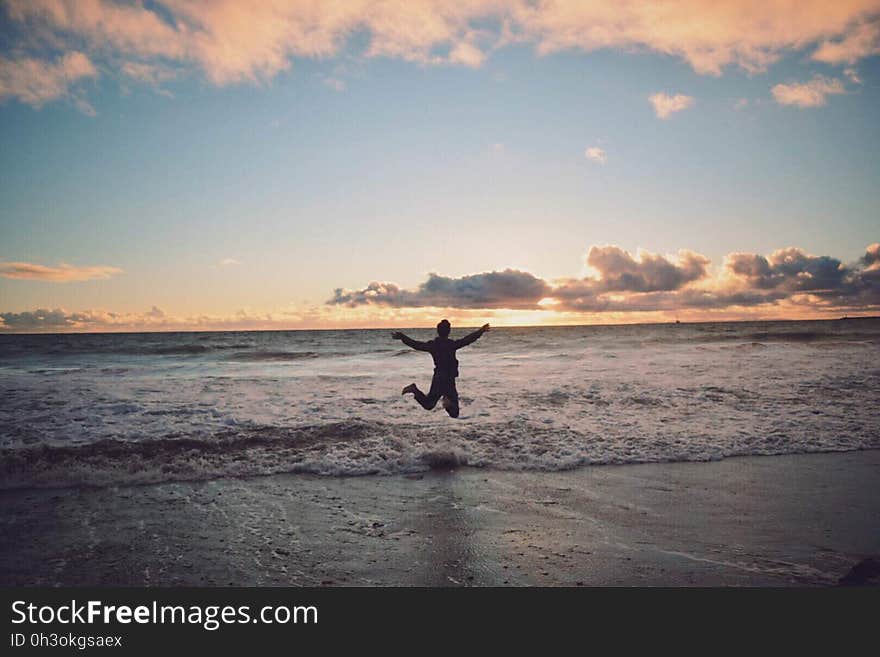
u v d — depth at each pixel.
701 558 4.61
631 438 9.15
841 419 10.38
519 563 4.55
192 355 32.28
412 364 23.94
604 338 42.62
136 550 4.86
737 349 26.67
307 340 59.38
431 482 7.11
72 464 7.58
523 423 10.16
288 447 8.55
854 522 5.45
